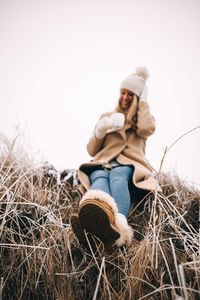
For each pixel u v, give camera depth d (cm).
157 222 163
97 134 222
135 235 163
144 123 221
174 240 152
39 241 140
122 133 226
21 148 225
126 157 214
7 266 125
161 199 185
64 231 145
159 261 130
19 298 113
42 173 212
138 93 235
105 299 114
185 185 219
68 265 134
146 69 248
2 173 196
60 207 176
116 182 168
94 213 126
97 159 223
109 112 250
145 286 119
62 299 114
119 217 138
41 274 124
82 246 145
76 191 205
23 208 161
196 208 190
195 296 113
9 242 138
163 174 231
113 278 126
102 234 130
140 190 189
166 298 114
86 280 128
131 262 131
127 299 115
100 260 136
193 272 124
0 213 153
